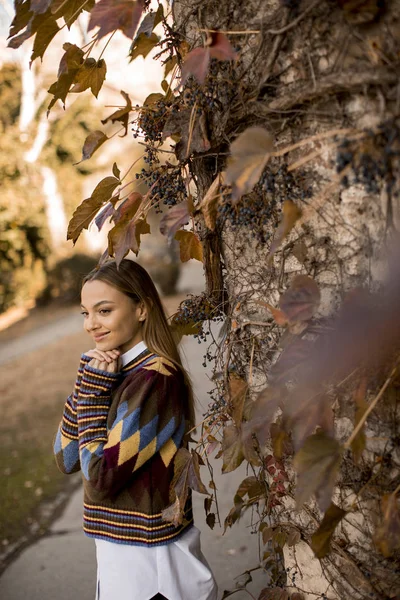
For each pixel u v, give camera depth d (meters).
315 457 1.18
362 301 1.17
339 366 1.21
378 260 1.27
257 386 1.60
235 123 1.42
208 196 1.39
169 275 13.78
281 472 1.57
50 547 3.47
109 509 1.71
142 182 1.64
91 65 1.66
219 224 1.64
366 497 1.39
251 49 1.37
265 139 1.17
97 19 1.32
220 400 1.68
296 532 1.59
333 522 1.21
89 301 1.78
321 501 1.14
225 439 1.57
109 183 1.61
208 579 1.75
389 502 1.20
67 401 1.89
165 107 1.56
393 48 1.13
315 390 1.24
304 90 1.24
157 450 1.66
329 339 1.21
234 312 1.62
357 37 1.17
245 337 1.61
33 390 7.56
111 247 1.65
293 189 1.35
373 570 1.42
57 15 1.55
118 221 1.62
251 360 1.52
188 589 1.70
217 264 1.69
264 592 1.73
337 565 1.49
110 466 1.60
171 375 1.74
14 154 13.56
